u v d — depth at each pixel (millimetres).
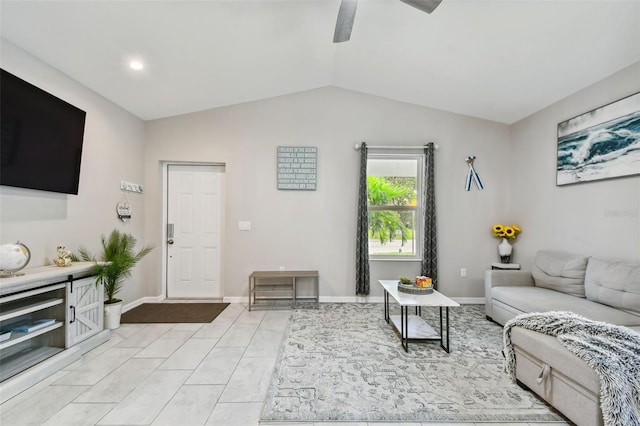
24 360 2031
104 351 2416
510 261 3809
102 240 3068
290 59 3092
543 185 3322
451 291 3879
